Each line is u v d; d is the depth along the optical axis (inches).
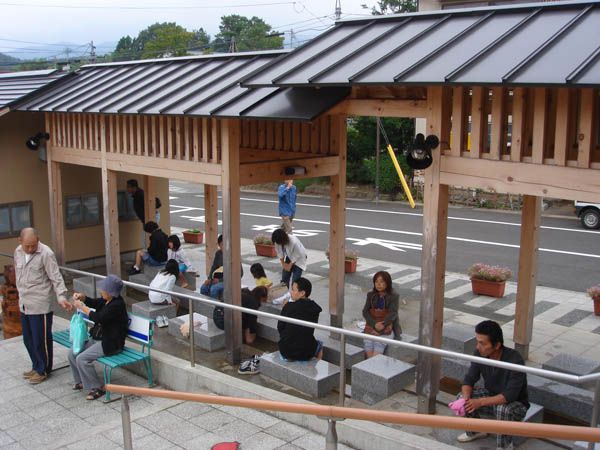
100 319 286.7
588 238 709.3
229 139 319.0
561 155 205.2
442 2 969.5
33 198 511.5
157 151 381.7
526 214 323.3
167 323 375.9
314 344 293.4
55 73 538.0
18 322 385.4
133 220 574.2
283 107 283.7
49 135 478.9
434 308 241.3
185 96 346.0
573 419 240.7
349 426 226.1
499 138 219.8
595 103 198.4
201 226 848.9
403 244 693.3
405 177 1074.7
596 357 339.9
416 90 257.8
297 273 415.5
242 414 253.4
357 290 490.6
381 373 264.2
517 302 333.7
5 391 298.2
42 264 300.5
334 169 363.9
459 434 213.5
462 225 804.6
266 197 1154.0
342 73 250.1
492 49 223.5
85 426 260.1
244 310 281.3
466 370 268.4
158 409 261.9
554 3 243.1
